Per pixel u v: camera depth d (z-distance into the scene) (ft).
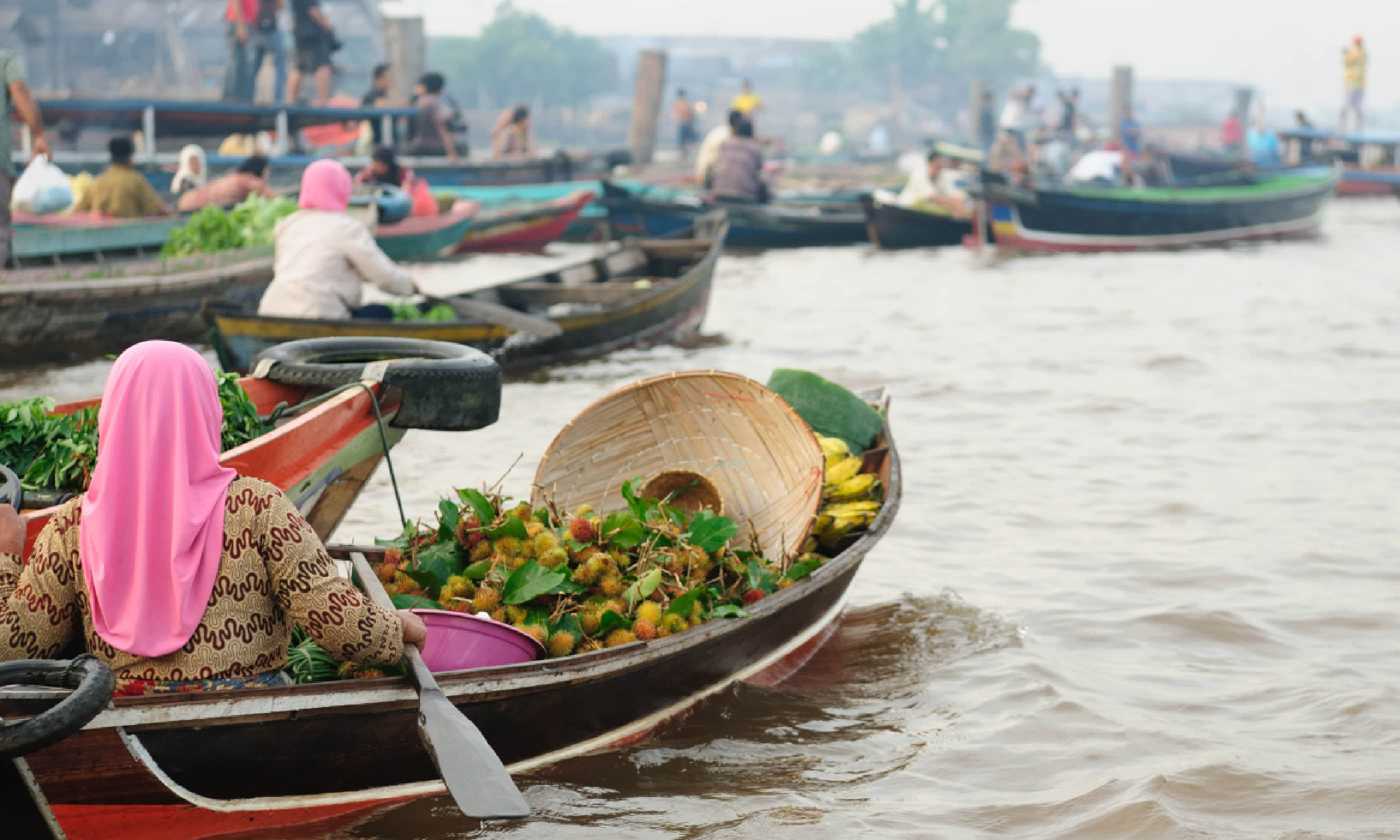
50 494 15.64
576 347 39.09
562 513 18.04
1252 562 21.84
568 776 14.38
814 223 77.41
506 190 77.56
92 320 36.73
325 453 17.70
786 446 18.92
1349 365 39.27
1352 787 14.02
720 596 16.71
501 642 13.99
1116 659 17.95
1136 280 62.23
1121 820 13.41
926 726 15.90
